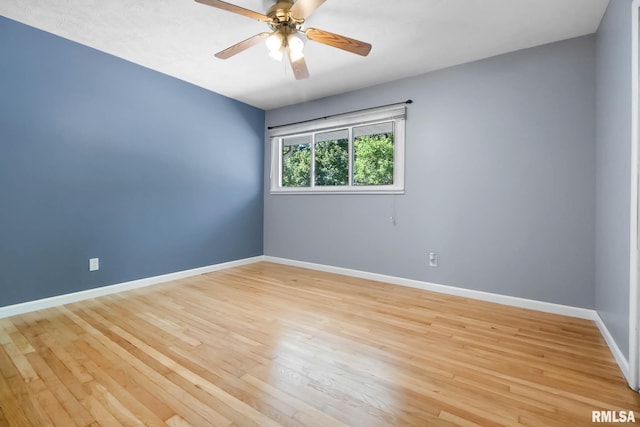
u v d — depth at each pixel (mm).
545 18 2209
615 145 1846
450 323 2293
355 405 1363
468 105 2916
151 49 2793
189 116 3598
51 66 2566
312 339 2012
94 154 2846
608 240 2000
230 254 4145
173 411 1315
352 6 2098
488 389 1483
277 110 4430
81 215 2777
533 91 2613
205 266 3842
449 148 3023
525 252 2664
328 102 3904
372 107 3516
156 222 3334
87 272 2822
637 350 1477
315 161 4102
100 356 1773
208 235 3865
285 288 3189
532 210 2631
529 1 2027
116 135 2990
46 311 2498
